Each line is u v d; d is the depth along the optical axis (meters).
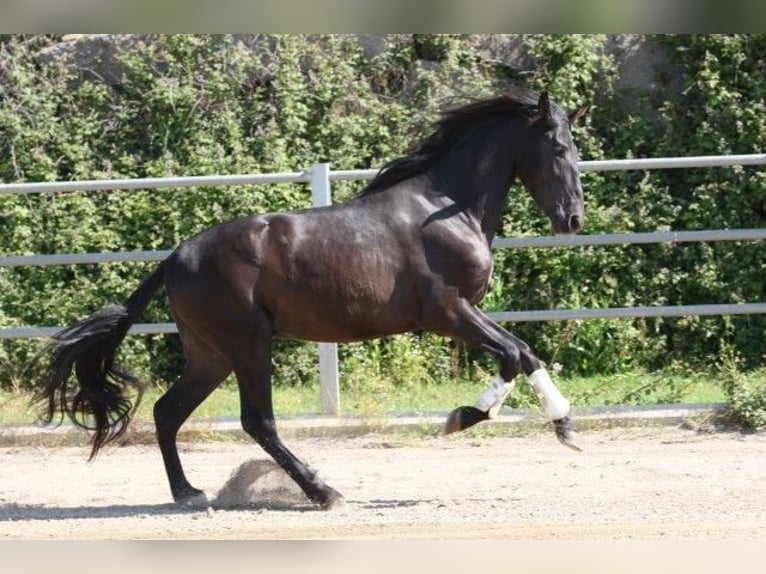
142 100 16.84
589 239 12.71
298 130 16.47
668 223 15.89
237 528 8.45
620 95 16.80
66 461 11.59
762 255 15.77
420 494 9.65
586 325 15.45
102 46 17.25
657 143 16.39
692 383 13.71
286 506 9.34
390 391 13.87
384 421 12.34
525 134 9.38
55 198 16.12
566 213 9.27
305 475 9.06
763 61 16.45
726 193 16.09
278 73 16.75
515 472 10.45
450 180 9.40
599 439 11.91
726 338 15.68
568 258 15.67
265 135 16.34
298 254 9.06
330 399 12.62
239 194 15.90
